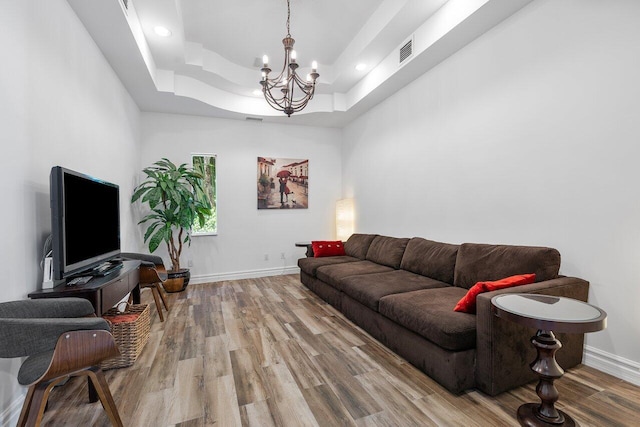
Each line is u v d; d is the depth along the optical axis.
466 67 2.91
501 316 1.50
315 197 5.51
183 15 3.09
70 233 1.74
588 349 2.02
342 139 5.63
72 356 1.22
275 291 4.15
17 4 1.59
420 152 3.58
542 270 2.05
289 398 1.76
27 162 1.67
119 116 3.38
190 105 4.26
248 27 3.33
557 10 2.17
